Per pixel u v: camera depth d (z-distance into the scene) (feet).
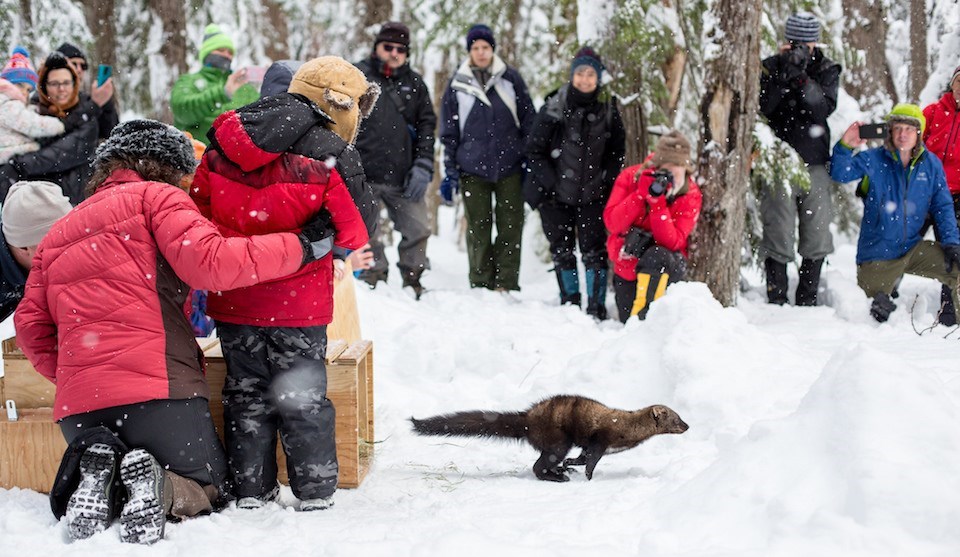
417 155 30.63
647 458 16.37
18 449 14.16
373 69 30.01
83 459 12.01
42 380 14.79
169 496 12.42
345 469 15.01
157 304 12.78
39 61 42.50
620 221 27.45
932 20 48.29
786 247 29.89
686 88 35.01
